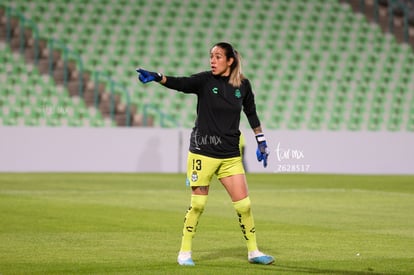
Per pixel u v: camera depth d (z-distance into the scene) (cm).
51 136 7294
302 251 2666
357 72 8900
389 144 7862
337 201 4678
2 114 7688
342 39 9100
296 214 3922
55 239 2908
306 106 8550
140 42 8525
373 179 6775
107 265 2322
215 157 2317
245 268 2291
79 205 4219
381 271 2259
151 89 8156
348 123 8581
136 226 3328
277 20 9062
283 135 7662
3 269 2241
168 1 8875
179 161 7512
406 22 9238
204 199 2347
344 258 2511
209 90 2303
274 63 8744
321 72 8794
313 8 9238
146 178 6500
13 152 7225
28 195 4788
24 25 8262
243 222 2380
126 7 8719
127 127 7456
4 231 3128
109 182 5994
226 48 2308
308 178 6838
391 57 9112
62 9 8519
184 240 2358
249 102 2428
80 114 7812
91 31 8462
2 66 7912
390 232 3219
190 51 8600
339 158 7775
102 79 8088
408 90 8912
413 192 5381
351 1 9400
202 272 2211
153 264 2352
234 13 8988
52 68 8038
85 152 7362
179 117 8081
